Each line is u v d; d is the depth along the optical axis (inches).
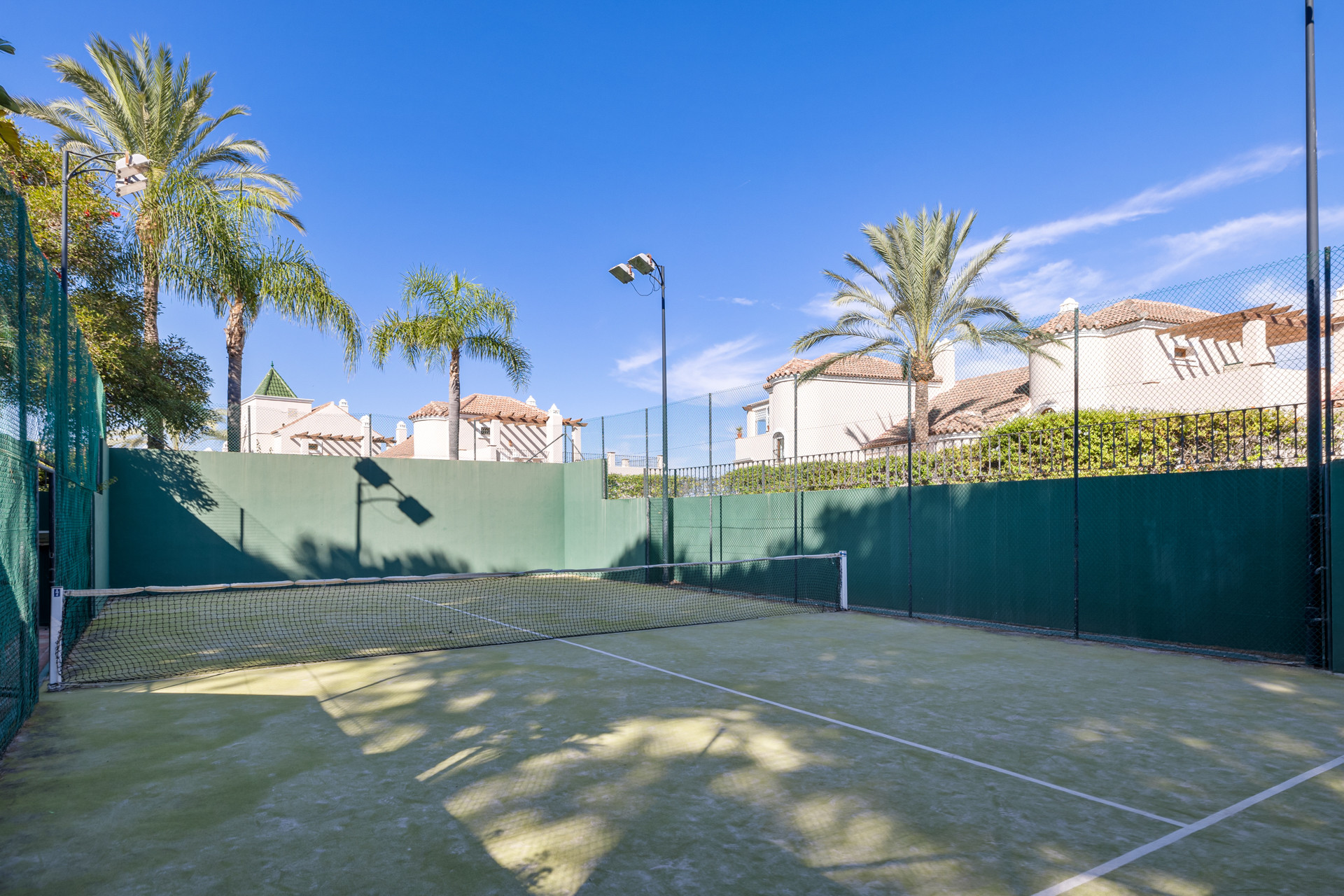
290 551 733.9
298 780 185.6
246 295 737.0
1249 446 371.9
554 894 129.3
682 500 703.7
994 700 263.3
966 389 1024.9
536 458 1145.4
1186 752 205.5
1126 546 392.5
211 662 340.2
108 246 679.7
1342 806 167.8
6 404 216.1
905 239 767.7
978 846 147.5
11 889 132.1
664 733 223.8
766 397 605.6
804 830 154.7
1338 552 304.5
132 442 932.0
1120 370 596.1
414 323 852.6
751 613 509.7
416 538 794.8
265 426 1849.2
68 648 356.8
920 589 496.7
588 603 575.5
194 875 137.1
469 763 197.5
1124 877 135.1
